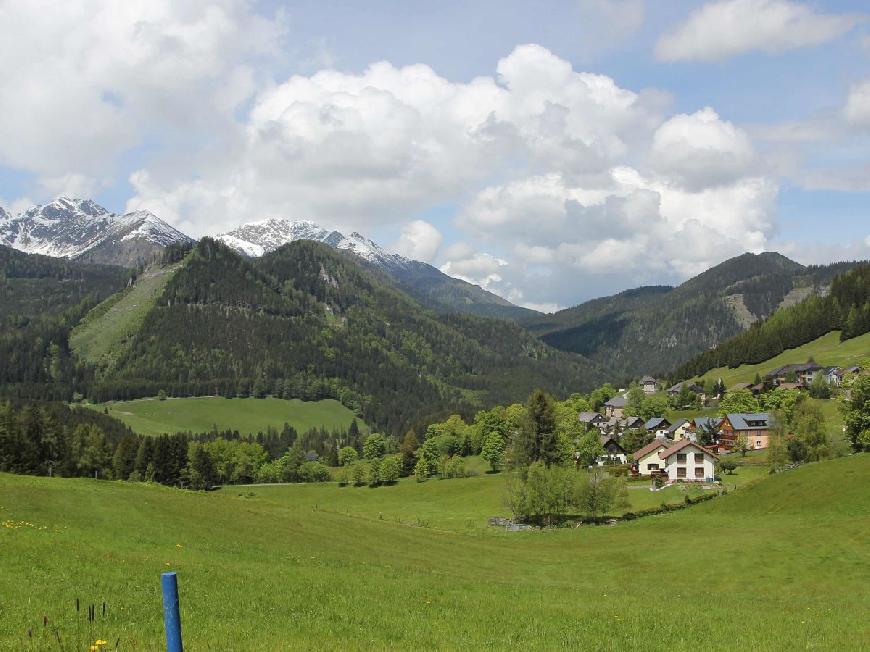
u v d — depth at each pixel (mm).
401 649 20047
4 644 17031
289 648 18484
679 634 26359
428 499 145875
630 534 81250
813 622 31484
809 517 74188
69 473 172750
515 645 21969
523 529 96875
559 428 159125
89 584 27578
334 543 59562
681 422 194500
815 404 117062
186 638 19609
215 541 48938
